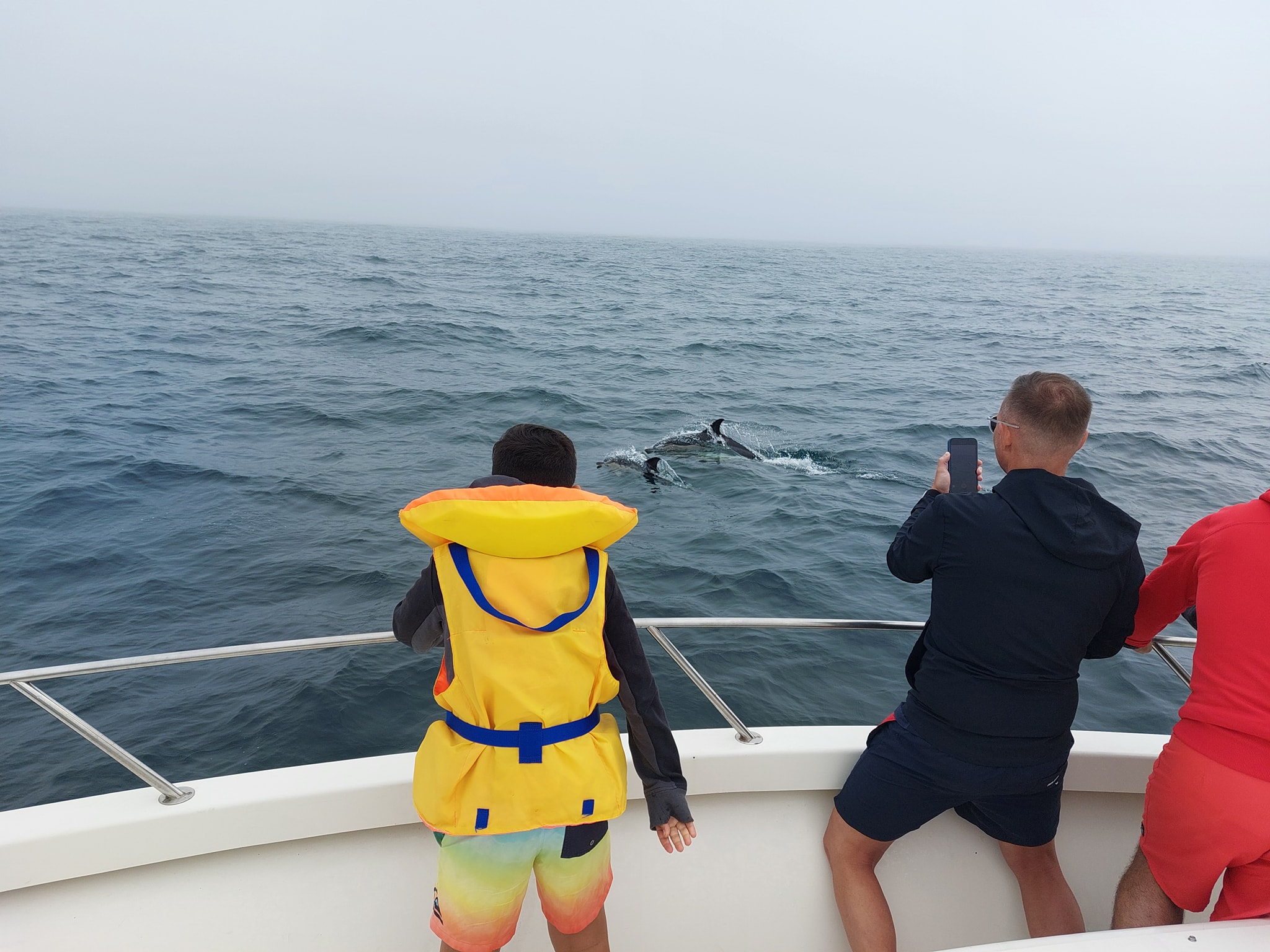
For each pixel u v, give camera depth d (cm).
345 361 1805
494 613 144
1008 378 1962
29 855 184
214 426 1218
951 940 204
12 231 7038
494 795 146
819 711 509
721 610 672
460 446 1188
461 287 3828
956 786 186
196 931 186
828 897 207
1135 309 4222
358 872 200
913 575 200
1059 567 179
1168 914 179
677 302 3609
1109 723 503
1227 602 164
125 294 2811
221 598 660
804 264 8344
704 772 219
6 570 699
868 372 1994
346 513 873
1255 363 2362
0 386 1388
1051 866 205
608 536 151
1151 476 1143
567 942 167
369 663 554
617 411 1477
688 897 204
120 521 825
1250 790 157
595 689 155
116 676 536
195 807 194
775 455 1233
